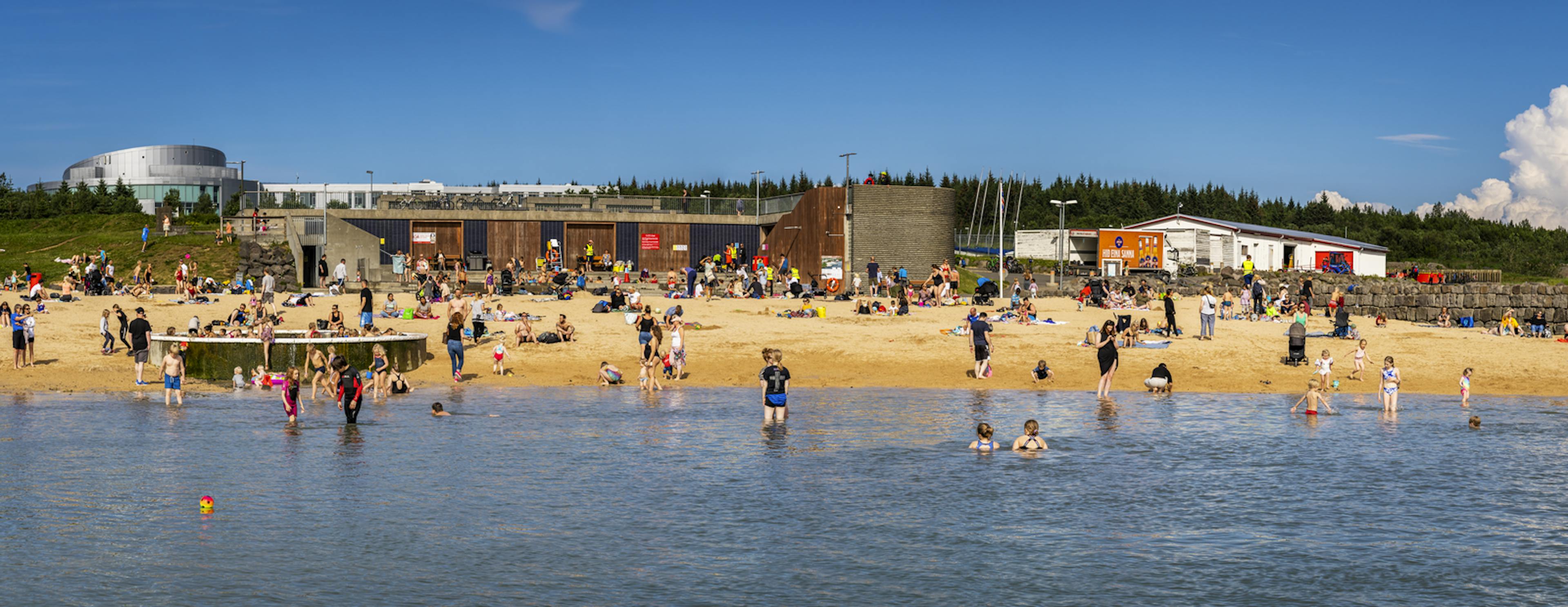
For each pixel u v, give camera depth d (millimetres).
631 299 42969
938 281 54875
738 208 66188
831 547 14586
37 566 13461
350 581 13047
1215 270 74188
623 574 13414
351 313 43594
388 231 61312
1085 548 14617
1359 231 174750
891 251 61000
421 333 39219
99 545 14391
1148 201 181000
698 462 20016
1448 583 13211
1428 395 31688
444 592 12711
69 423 24000
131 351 35125
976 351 34125
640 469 19406
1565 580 13320
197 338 33000
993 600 12578
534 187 106062
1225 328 43188
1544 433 23969
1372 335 42188
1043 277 72938
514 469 19281
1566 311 55094
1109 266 77000
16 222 86500
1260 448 21797
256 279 52812
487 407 27406
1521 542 14914
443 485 17938
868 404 28484
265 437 22406
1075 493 17688
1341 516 16281
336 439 22250
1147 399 29750
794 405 28094
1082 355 37500
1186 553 14391
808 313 45250
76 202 107625
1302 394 31453
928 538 15031
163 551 14141
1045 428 24250
